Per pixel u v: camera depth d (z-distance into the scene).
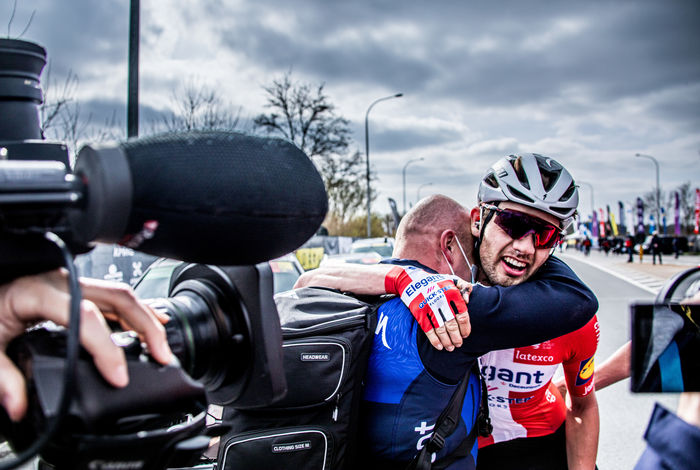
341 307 1.55
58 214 0.65
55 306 0.64
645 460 0.89
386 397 1.54
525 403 1.91
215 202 0.72
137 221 0.70
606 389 5.96
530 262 1.68
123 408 0.67
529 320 1.47
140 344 0.75
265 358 0.89
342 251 24.28
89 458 0.64
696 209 52.12
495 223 1.70
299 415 1.41
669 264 37.22
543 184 1.64
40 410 0.60
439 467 1.53
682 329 0.79
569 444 1.97
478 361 1.70
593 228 83.38
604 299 15.40
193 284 0.96
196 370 0.90
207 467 1.52
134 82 7.77
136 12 7.75
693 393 0.86
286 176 0.79
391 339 1.54
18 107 0.85
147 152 0.70
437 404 1.52
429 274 1.53
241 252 0.80
